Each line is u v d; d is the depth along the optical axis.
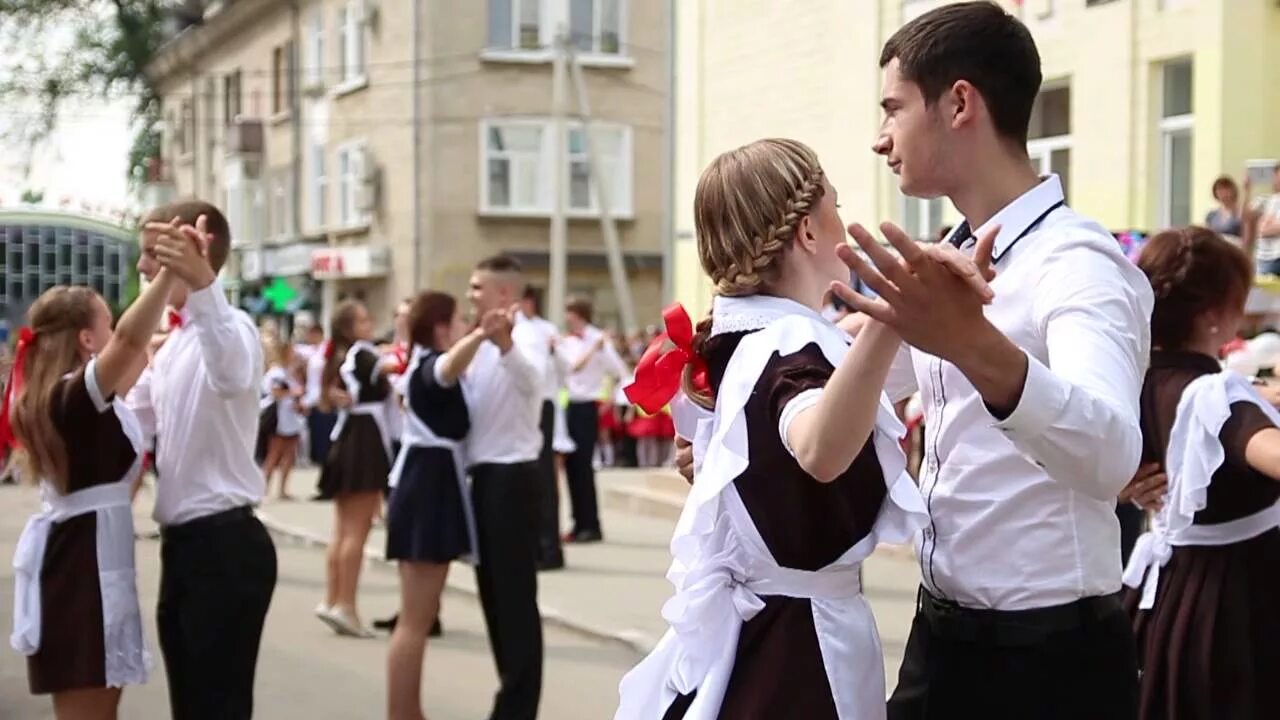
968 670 2.71
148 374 4.76
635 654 7.79
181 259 4.23
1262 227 8.38
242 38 33.91
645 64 26.80
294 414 16.05
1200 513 3.52
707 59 15.16
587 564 10.55
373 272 26.81
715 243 2.63
